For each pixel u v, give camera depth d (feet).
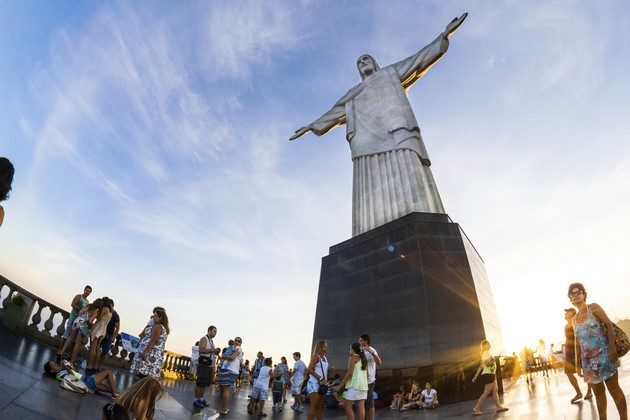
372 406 27.81
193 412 31.63
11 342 35.14
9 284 43.45
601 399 17.92
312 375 26.66
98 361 37.04
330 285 75.25
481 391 48.49
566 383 47.37
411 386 53.21
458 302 59.06
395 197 82.02
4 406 15.97
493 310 72.28
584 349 18.25
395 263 66.59
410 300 61.41
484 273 77.51
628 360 61.26
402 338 59.26
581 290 19.12
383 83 100.32
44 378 24.61
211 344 35.76
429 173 87.92
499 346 66.59
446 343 55.62
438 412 39.88
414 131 89.20
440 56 97.35
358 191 89.71
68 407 19.77
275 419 37.60
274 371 46.50
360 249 73.67
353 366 24.81
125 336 56.18
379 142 91.56
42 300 46.21
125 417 13.07
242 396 55.47
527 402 34.86
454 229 66.85
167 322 30.63
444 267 62.49
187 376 73.82
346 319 68.85
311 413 26.12
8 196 12.36
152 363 28.96
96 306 33.78
